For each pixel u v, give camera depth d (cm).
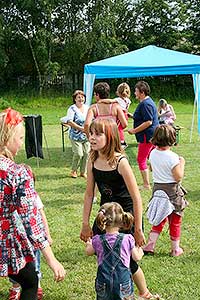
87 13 3023
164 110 1225
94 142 317
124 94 803
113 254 304
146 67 1109
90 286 400
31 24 2988
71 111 795
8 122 272
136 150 1145
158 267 433
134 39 3288
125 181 320
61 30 3034
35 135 921
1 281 411
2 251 264
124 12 3266
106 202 327
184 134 1368
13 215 263
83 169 837
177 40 3328
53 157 1054
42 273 422
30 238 264
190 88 3038
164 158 438
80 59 3055
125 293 302
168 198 443
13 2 2962
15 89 2983
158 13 3278
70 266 441
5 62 2895
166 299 373
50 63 2920
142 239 325
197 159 981
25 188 262
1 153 271
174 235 455
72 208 639
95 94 543
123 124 525
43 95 2919
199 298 374
